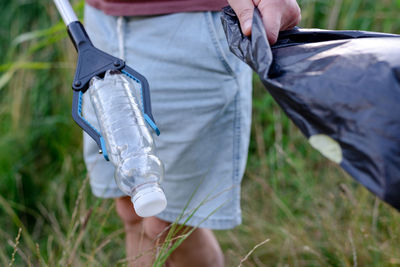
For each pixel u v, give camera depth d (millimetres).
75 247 1281
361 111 636
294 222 1659
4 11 2475
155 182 737
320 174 1895
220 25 1119
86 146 1333
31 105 2223
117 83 846
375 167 608
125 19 1182
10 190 2006
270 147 2096
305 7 2143
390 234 1466
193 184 1263
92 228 1646
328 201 1716
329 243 1536
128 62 1204
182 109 1188
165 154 1238
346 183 1746
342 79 674
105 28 1221
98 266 1401
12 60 2326
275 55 808
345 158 644
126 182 744
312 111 679
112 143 786
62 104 2229
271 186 1924
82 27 958
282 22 867
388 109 620
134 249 1385
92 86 855
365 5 2322
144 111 808
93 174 1347
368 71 665
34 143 2166
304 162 1925
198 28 1121
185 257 1365
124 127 793
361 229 1497
